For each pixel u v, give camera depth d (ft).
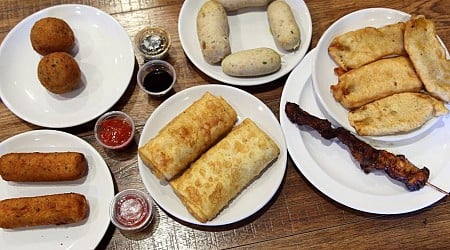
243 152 1.61
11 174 1.62
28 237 1.62
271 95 1.82
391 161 1.63
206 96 1.70
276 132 1.71
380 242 1.65
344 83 1.70
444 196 1.64
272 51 1.76
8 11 1.93
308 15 1.88
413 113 1.64
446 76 1.68
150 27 1.88
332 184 1.65
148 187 1.62
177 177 1.65
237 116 1.76
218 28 1.78
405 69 1.71
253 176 1.64
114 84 1.82
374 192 1.66
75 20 1.90
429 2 1.94
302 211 1.68
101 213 1.64
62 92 1.77
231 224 1.66
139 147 1.65
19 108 1.76
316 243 1.65
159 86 1.80
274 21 1.81
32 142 1.70
